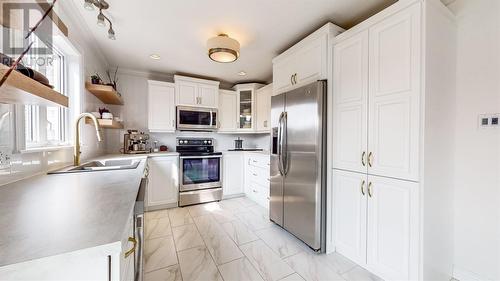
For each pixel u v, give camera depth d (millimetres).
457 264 1562
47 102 893
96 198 829
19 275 427
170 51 2627
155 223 2557
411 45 1348
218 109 3701
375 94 1560
